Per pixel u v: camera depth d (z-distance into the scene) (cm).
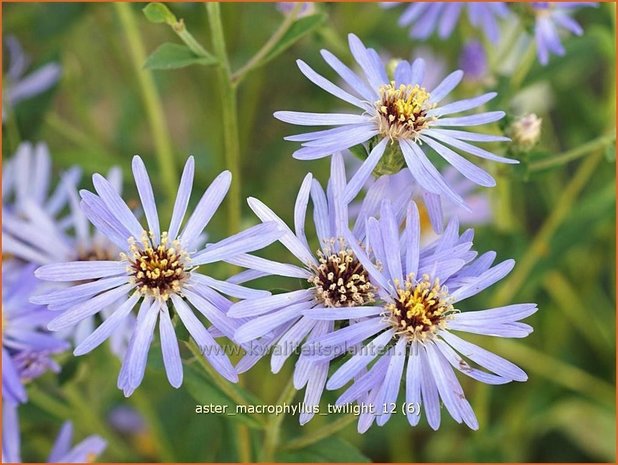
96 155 25
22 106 26
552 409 27
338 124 17
